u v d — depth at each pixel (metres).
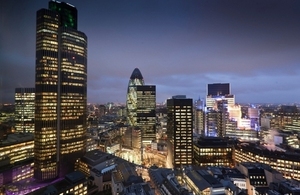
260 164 177.88
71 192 150.88
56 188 148.25
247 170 163.62
